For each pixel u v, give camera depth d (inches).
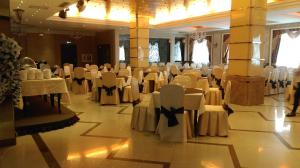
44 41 716.0
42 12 402.3
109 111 283.7
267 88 402.9
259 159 154.4
